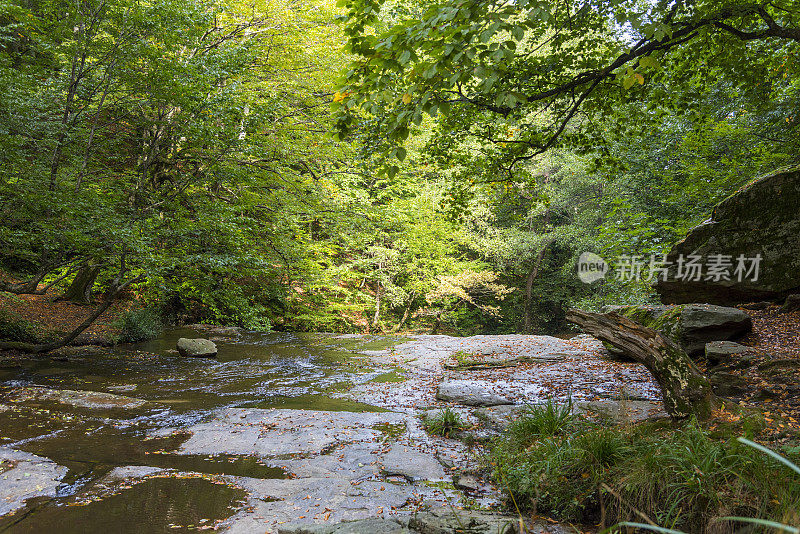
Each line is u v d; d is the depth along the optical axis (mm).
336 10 12656
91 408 6461
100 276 13438
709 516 2779
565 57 6789
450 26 3457
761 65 7605
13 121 7812
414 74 3881
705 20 6066
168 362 10312
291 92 13219
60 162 9086
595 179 18359
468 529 3059
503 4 3562
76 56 8891
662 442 3482
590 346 10750
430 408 6750
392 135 4055
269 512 3520
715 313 7215
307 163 13891
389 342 14180
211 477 4191
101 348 11398
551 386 7348
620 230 12914
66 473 4250
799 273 7707
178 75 9188
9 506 3574
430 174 21297
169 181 12414
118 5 8594
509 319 25344
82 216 8461
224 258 9297
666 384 4336
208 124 9477
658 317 7977
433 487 4023
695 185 11586
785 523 2328
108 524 3324
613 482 3268
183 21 9039
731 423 3807
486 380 8141
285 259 12930
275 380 8812
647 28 4098
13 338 10375
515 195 8984
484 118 7719
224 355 11547
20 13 8273
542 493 3484
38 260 9711
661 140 13000
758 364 5789
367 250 20797
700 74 7859
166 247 9602
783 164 10461
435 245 21938
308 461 4641
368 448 5023
